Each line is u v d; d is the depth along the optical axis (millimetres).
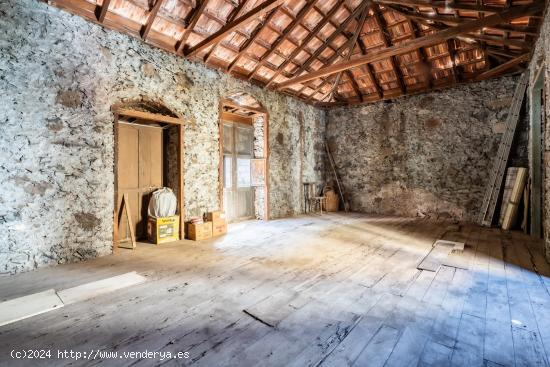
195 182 5188
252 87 6539
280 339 1910
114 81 4113
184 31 4656
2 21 3158
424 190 7410
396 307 2355
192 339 1919
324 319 2172
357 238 4934
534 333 1944
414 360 1673
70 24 3678
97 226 3912
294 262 3596
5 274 3176
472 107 6727
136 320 2174
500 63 6180
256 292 2688
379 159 8188
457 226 6043
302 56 6406
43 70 3447
